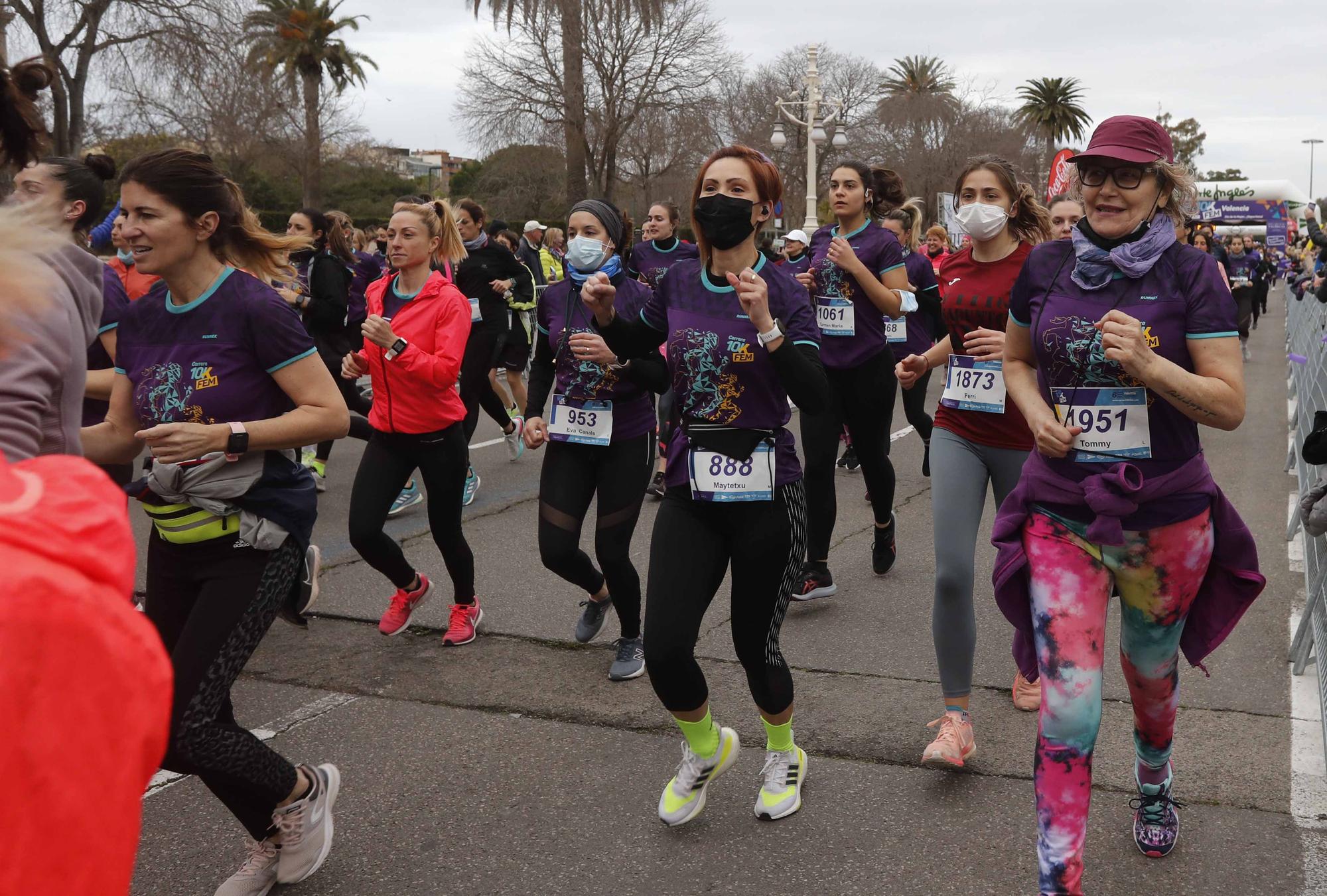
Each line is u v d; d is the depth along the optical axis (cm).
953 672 352
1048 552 267
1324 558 415
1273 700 400
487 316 736
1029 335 281
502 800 343
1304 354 1209
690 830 321
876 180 564
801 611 527
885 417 549
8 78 173
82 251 183
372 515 462
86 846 93
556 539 438
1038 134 6366
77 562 95
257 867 289
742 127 4947
